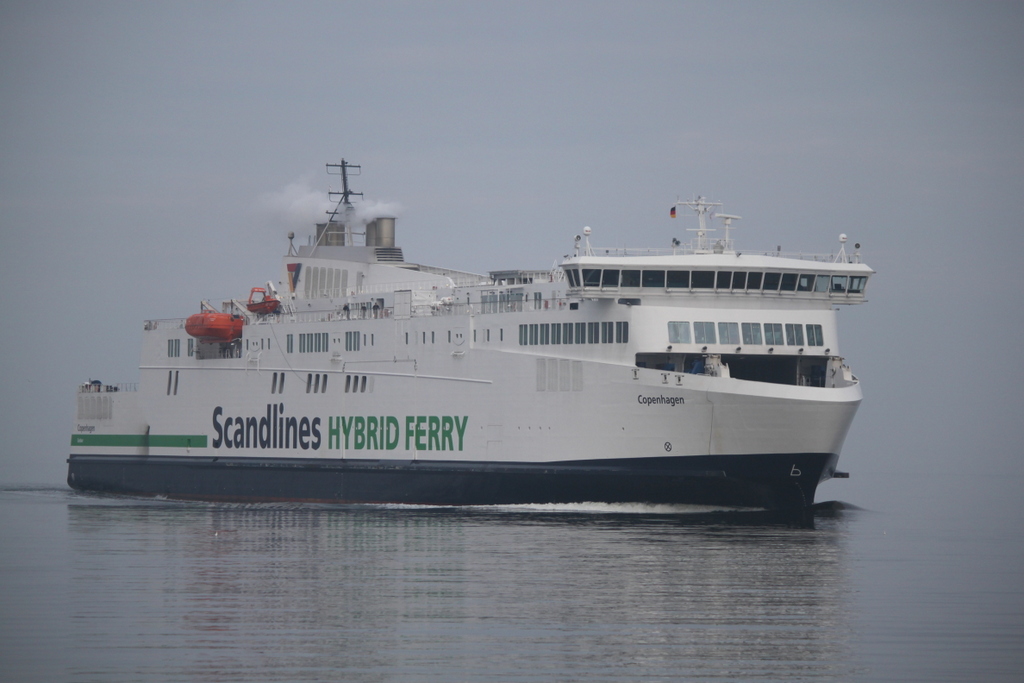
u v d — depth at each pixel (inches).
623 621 6707.7
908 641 6363.2
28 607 7194.9
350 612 6963.6
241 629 6614.2
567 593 7367.1
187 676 5787.4
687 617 6796.3
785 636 6427.2
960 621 6801.2
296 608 7076.8
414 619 6776.6
